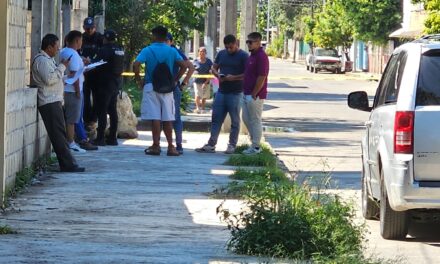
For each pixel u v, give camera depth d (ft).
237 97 64.54
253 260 30.17
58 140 52.31
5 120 40.75
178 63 62.13
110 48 65.31
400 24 223.51
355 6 225.15
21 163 47.24
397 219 36.04
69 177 50.67
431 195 34.17
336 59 268.82
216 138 65.46
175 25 110.52
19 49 46.11
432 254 33.73
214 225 37.47
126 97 72.33
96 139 66.59
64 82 59.36
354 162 65.67
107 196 44.47
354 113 118.93
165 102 61.82
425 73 34.83
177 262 29.50
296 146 77.30
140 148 66.28
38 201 42.45
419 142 34.30
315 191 42.70
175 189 47.37
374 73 273.33
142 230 35.99
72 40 59.31
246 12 82.17
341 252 30.91
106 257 30.01
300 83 209.67
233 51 64.39
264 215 32.04
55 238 33.63
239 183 47.73
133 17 106.11
